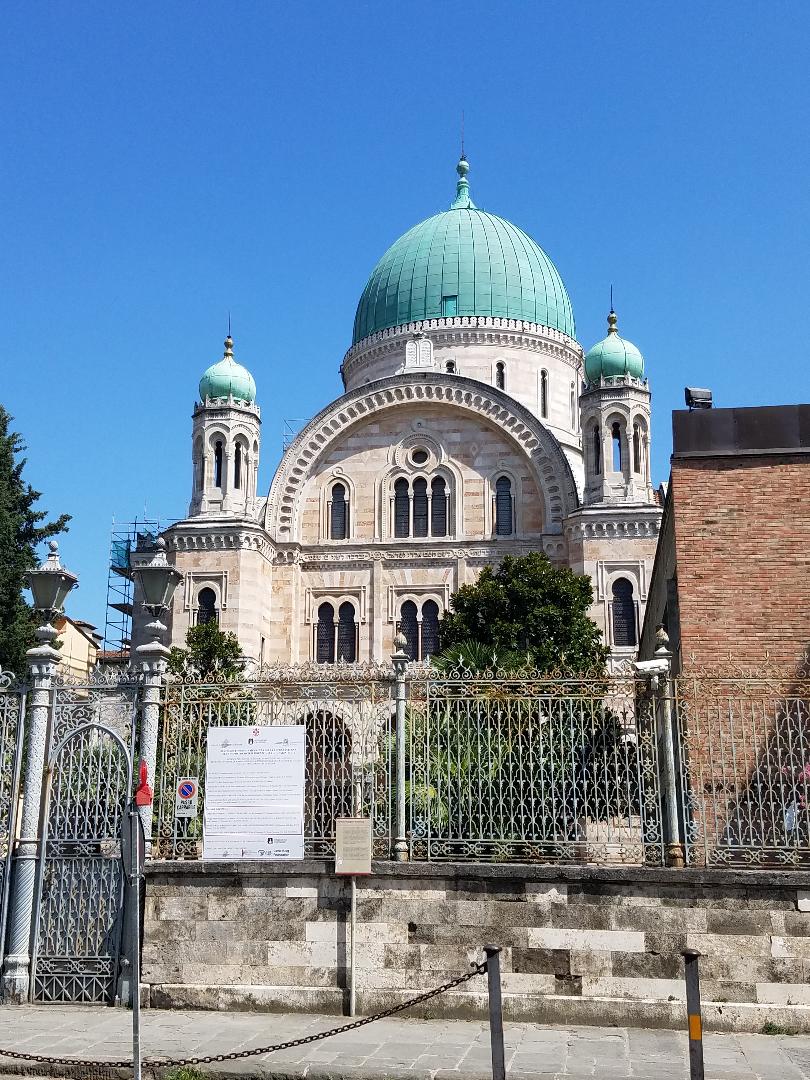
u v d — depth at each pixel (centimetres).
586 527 5916
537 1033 1572
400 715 1788
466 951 1678
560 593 4803
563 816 1744
